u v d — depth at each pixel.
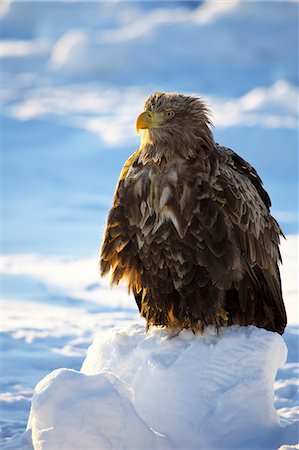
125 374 8.68
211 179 8.78
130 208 9.00
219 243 8.77
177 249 8.84
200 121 8.88
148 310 9.25
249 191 9.11
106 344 8.95
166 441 7.81
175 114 8.77
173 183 8.77
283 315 9.52
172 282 8.98
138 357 8.69
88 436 7.22
